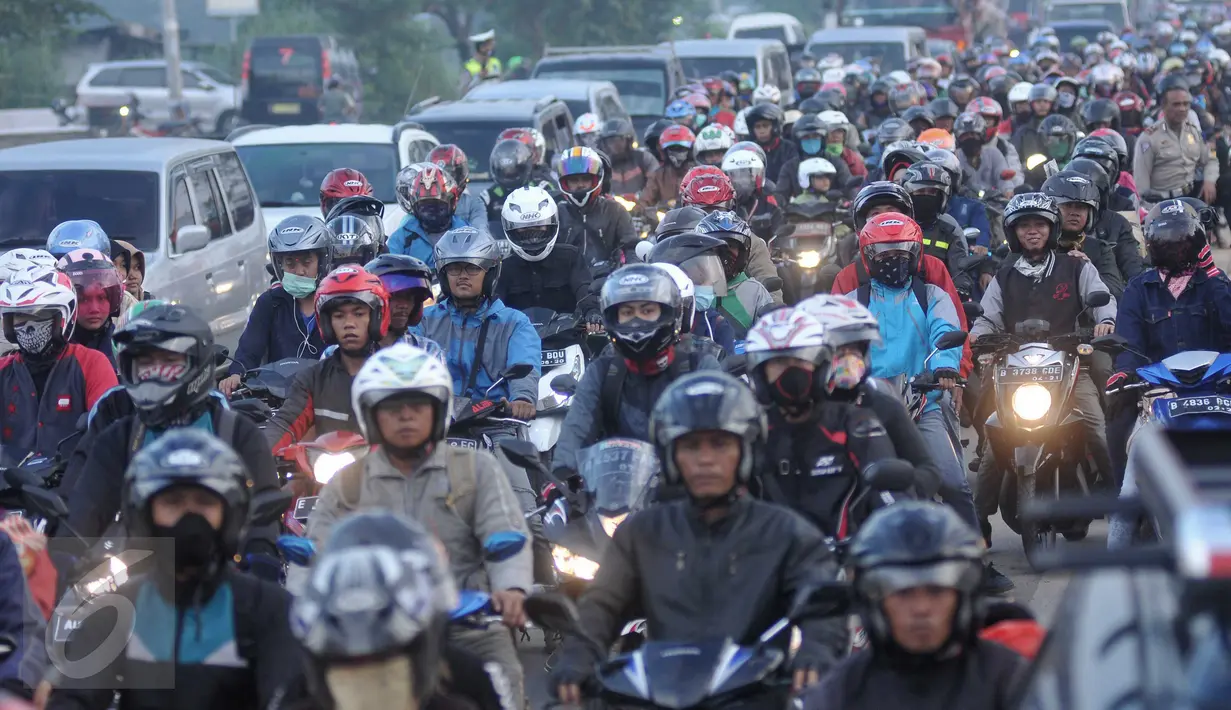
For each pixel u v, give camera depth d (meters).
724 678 16.03
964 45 168.62
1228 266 70.81
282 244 32.75
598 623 17.33
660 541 17.45
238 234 52.66
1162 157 65.88
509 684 17.89
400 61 173.38
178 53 137.00
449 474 18.80
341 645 12.34
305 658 12.85
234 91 149.75
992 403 32.06
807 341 19.95
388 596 12.44
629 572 17.58
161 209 48.19
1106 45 147.88
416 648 12.64
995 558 33.50
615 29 182.12
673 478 17.20
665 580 17.30
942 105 73.81
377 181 62.19
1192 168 66.12
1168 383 29.09
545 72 93.69
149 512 15.56
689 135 59.81
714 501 17.27
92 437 21.80
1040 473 31.03
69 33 164.12
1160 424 28.70
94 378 26.20
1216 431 13.34
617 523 21.22
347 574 12.52
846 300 21.48
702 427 16.77
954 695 14.62
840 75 108.69
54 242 36.38
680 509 17.56
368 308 25.16
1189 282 30.83
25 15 158.75
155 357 20.42
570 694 16.67
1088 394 31.36
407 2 174.88
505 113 70.00
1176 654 9.80
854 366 20.86
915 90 89.44
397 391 18.34
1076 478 31.38
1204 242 30.62
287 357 32.66
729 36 157.38
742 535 17.27
